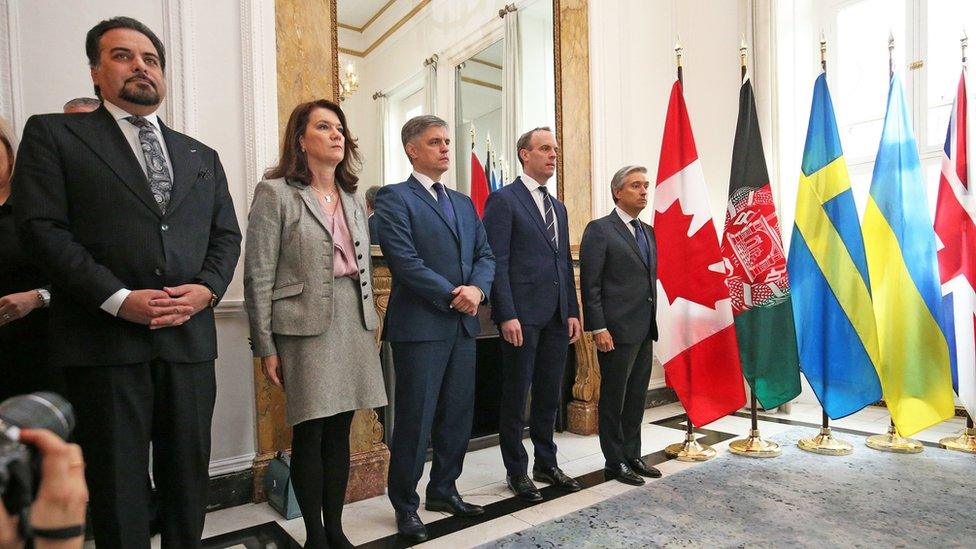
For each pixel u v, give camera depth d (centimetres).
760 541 177
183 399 137
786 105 386
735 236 280
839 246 272
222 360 224
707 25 412
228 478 222
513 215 225
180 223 139
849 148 389
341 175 183
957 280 280
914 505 203
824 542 175
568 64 362
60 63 200
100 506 125
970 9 337
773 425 329
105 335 125
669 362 268
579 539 182
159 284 132
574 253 337
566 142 360
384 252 192
